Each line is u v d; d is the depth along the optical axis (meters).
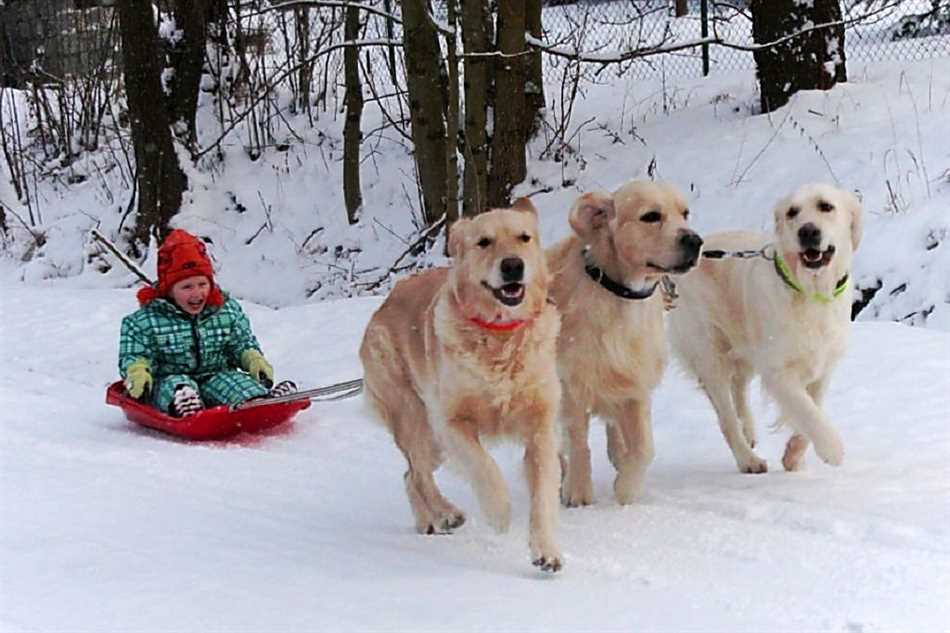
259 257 15.66
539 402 4.91
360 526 5.43
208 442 7.21
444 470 6.51
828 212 5.68
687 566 4.57
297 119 18.25
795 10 13.55
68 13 19.45
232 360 7.98
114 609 3.89
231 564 4.50
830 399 7.14
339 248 15.34
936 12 15.87
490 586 4.29
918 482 5.51
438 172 13.88
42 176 18.52
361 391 7.03
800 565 4.49
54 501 5.56
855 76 14.20
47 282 15.94
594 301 5.54
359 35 17.69
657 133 14.48
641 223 5.40
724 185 12.50
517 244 4.79
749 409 6.62
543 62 18.53
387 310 5.77
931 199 10.55
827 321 5.80
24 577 4.26
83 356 10.20
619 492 5.61
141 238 16.06
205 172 17.11
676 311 6.51
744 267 6.11
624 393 5.59
